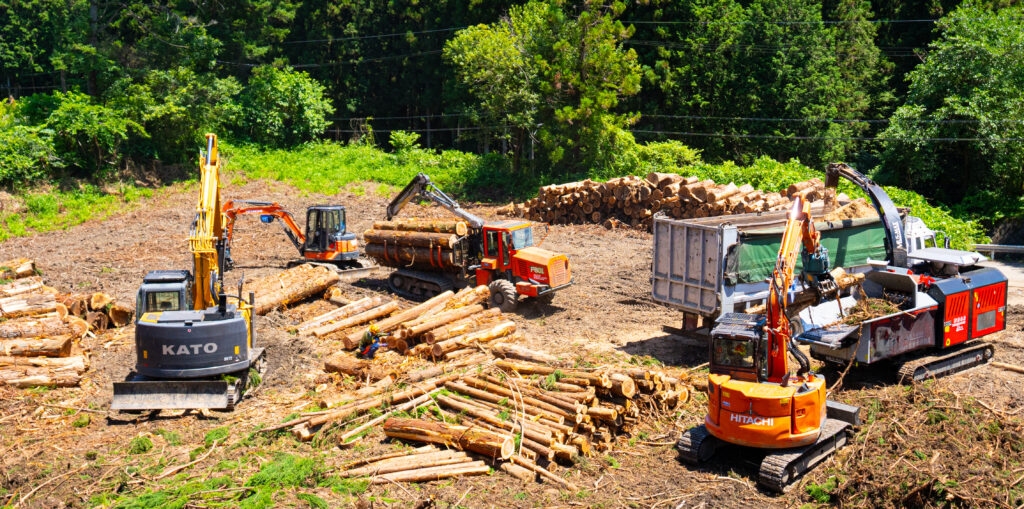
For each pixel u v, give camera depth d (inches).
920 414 479.5
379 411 486.9
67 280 906.7
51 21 2480.3
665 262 634.2
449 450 430.9
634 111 2128.4
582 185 1331.2
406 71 2544.3
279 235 1273.4
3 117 1526.8
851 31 2178.9
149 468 413.7
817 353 550.0
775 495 398.9
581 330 694.5
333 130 2642.7
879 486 390.3
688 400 514.9
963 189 1635.1
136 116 1633.9
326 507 368.2
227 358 497.7
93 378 567.8
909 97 1631.4
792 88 1959.9
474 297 723.4
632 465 435.2
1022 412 490.6
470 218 794.8
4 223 1288.1
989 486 388.8
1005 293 604.4
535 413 459.8
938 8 2177.7
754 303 606.5
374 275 953.5
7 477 397.4
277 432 461.4
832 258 640.4
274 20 2330.2
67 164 1508.4
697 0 2117.4
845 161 2095.2
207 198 594.2
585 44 1664.6
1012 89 1459.2
